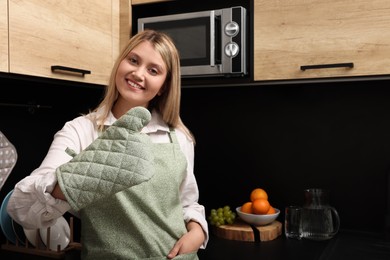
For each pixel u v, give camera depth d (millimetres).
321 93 1825
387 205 1695
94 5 1555
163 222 1232
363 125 1762
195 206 1428
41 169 1049
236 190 1972
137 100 1255
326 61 1466
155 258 1202
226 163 1987
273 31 1539
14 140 1655
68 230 1505
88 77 1526
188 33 1639
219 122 1995
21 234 1452
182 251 1246
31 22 1278
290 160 1881
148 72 1261
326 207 1713
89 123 1268
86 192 858
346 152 1791
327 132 1818
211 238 1715
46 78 1372
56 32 1373
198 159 2037
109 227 1175
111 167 854
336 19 1445
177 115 1408
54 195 916
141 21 1714
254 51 1573
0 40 1183
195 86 1747
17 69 1234
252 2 1574
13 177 1657
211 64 1597
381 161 1736
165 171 1265
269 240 1677
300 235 1700
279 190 1901
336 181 1809
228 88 1974
